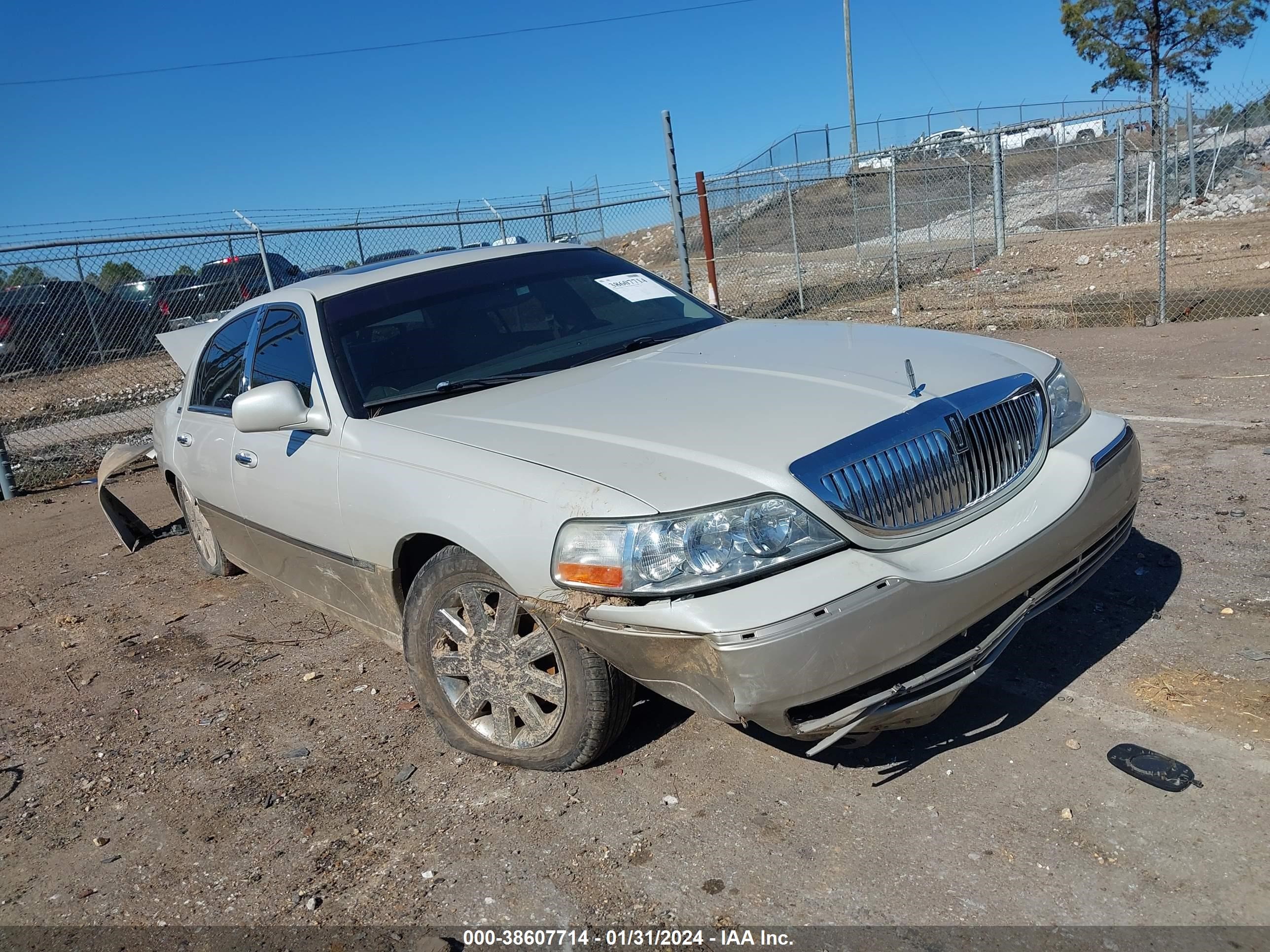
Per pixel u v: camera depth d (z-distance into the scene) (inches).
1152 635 139.5
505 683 123.2
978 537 111.0
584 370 142.9
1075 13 1068.5
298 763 138.6
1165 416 256.7
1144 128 770.2
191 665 179.5
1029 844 101.6
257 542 173.5
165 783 138.3
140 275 492.4
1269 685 122.6
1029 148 1021.2
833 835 107.3
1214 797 104.2
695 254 815.1
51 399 482.0
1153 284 531.2
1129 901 92.4
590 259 180.7
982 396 119.9
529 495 109.8
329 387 143.2
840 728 101.5
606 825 114.5
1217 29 1012.5
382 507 128.7
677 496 101.0
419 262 169.2
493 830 116.7
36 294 470.9
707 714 102.0
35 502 354.6
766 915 97.3
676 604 99.0
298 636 187.0
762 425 110.8
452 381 142.5
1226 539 169.0
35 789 141.6
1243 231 677.3
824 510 101.7
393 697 155.1
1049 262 669.3
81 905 113.7
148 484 357.4
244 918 107.5
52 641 202.8
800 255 788.0
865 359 131.2
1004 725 123.2
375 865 113.5
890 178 505.7
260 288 487.2
